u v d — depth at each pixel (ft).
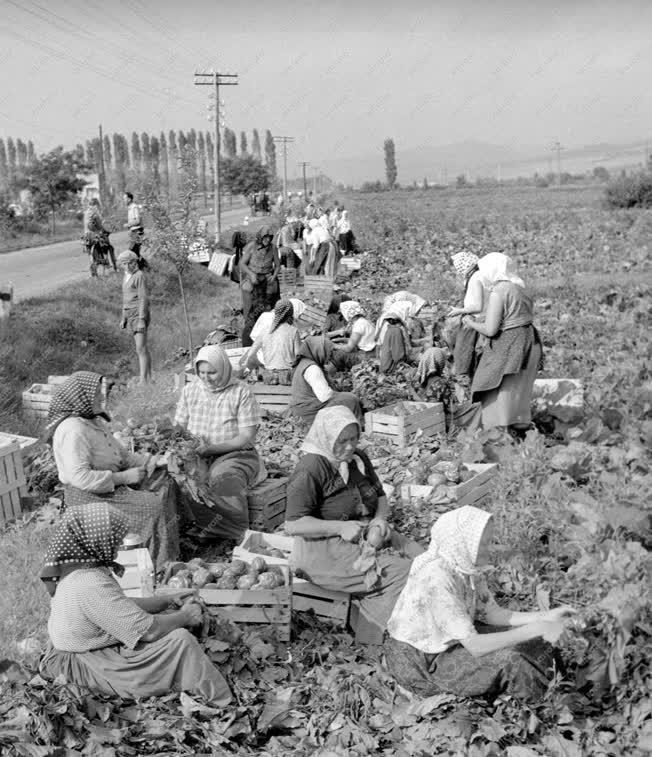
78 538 16.63
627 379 36.58
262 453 29.94
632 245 97.96
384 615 18.80
